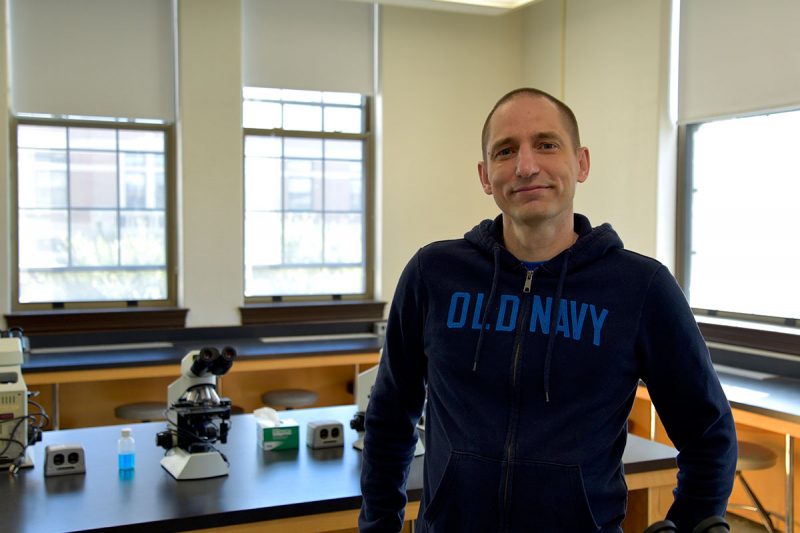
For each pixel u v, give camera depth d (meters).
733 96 4.25
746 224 4.36
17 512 1.97
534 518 1.28
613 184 4.98
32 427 2.49
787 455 3.50
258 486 2.19
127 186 5.04
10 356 2.49
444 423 1.39
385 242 5.47
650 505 2.46
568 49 5.32
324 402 5.35
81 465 2.30
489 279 1.41
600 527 1.30
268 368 4.56
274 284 5.38
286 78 5.21
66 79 4.75
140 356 4.45
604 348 1.30
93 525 1.88
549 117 1.39
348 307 5.45
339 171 5.52
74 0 4.74
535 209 1.35
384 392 1.56
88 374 4.20
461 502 1.33
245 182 5.26
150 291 5.12
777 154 4.16
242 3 5.06
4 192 4.63
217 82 4.98
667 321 1.31
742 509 3.89
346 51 5.36
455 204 5.66
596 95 5.09
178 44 4.93
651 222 4.68
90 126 4.92
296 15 5.21
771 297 4.23
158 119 4.96
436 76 5.55
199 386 2.44
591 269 1.37
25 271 4.85
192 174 4.96
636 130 4.77
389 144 5.44
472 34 5.65
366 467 1.57
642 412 4.74
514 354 1.33
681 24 4.56
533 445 1.28
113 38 4.83
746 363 4.17
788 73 3.92
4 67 4.58
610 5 4.94
